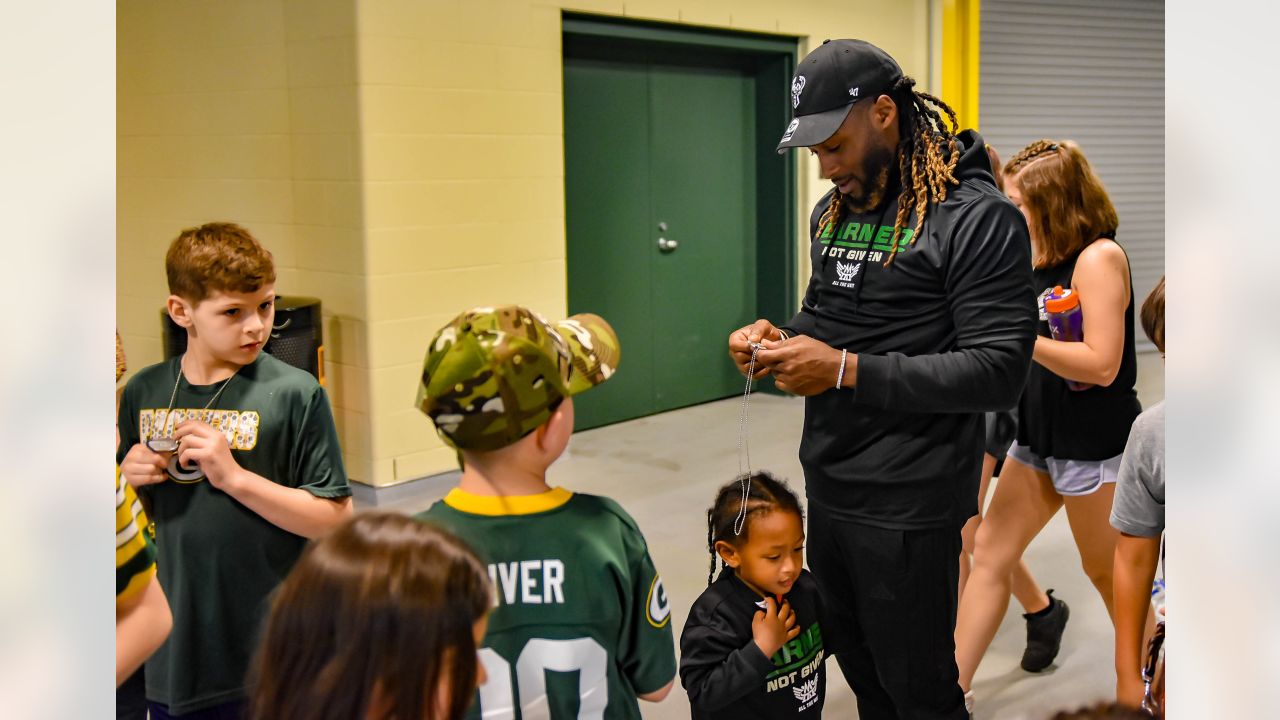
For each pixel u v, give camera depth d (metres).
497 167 4.86
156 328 5.32
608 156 5.70
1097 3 7.57
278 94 4.65
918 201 1.89
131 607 1.33
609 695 1.35
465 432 1.32
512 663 1.31
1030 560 3.77
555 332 1.40
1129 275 2.43
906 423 1.92
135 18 5.12
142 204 5.27
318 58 4.48
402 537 0.98
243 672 1.85
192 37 4.94
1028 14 7.40
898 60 6.82
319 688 0.92
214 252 1.87
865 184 1.96
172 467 1.82
